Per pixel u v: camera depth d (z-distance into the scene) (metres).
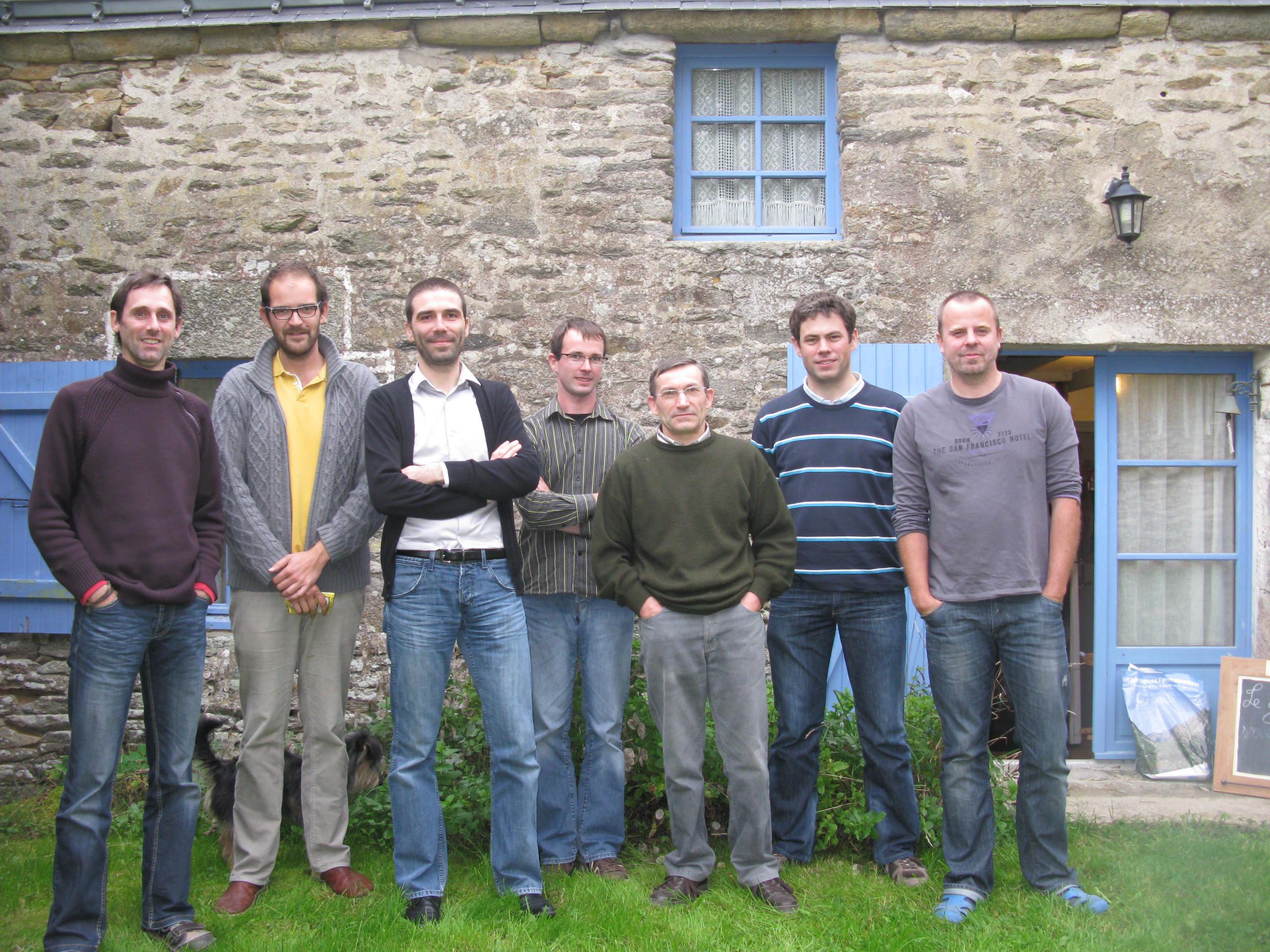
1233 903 2.69
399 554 2.68
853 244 4.09
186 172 4.15
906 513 2.79
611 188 4.12
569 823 2.99
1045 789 2.69
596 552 2.78
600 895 2.76
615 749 2.99
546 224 4.12
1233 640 4.27
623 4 4.03
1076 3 3.97
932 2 4.00
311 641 2.85
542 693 2.95
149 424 2.42
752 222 4.32
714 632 2.67
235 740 4.12
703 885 2.82
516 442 2.76
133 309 2.39
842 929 2.57
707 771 3.21
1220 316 4.04
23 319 4.18
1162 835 3.25
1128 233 3.96
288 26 4.12
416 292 2.71
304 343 2.78
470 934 2.53
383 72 4.14
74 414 2.34
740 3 4.02
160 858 2.52
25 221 4.18
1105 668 4.25
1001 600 2.66
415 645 2.63
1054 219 4.07
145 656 2.48
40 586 4.05
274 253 4.14
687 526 2.70
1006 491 2.65
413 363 4.12
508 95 4.13
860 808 3.07
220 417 2.78
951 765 2.74
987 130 4.07
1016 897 2.73
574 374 3.02
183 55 4.17
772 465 3.06
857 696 2.96
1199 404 4.29
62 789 3.97
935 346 4.02
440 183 4.14
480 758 3.34
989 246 4.07
